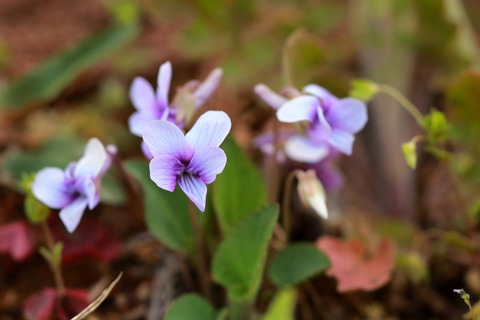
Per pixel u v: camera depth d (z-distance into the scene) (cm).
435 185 27
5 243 25
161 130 20
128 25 28
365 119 22
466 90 25
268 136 24
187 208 23
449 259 25
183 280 24
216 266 22
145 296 25
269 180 25
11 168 26
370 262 23
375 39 28
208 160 20
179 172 20
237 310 23
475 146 26
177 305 22
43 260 26
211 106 25
